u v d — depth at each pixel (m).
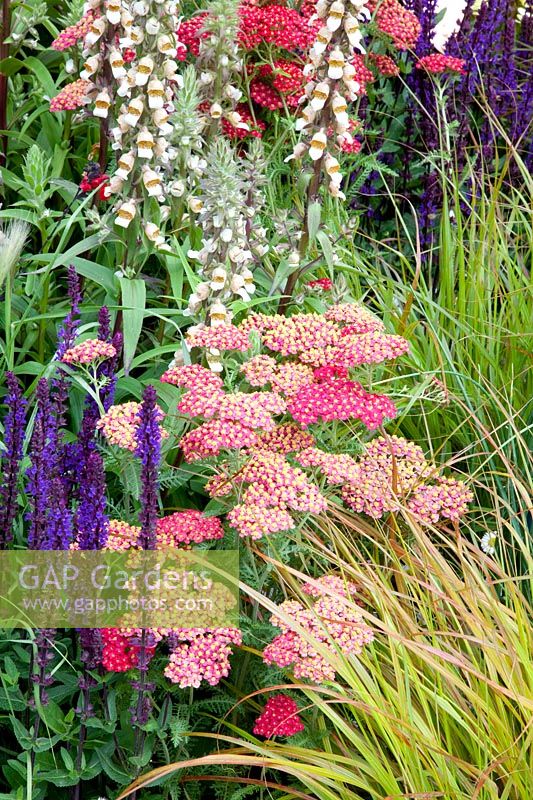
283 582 3.26
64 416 3.98
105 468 3.32
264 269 4.41
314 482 3.58
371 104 5.85
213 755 2.77
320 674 2.79
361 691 2.86
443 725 3.05
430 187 5.44
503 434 4.21
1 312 4.15
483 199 5.10
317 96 3.82
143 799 3.02
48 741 2.82
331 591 2.97
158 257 4.21
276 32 4.70
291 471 3.12
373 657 3.13
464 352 4.58
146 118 3.69
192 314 3.67
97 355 3.21
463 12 6.01
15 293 4.27
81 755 2.84
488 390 4.27
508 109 5.99
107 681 2.95
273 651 2.85
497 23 6.12
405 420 4.33
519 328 4.59
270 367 3.47
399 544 3.69
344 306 3.81
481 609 3.32
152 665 3.08
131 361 3.84
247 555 3.28
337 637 2.87
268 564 3.14
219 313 3.57
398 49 5.86
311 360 3.54
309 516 3.42
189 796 3.16
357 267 4.92
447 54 5.86
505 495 4.09
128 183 3.75
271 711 2.90
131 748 2.98
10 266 3.45
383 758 2.92
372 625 3.37
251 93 4.92
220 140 3.46
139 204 3.80
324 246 4.02
